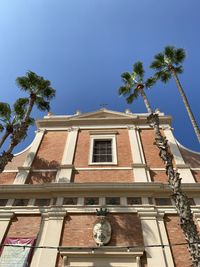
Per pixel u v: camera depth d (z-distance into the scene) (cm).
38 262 1061
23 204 1322
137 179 1424
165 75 2050
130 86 2122
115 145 1705
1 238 1169
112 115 2030
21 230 1201
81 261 1062
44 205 1310
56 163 1589
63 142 1777
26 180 1470
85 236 1155
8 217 1254
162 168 1526
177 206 1079
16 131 1591
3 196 1362
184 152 1689
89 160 1594
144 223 1194
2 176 1532
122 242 1129
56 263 1062
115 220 1214
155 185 1334
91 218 1230
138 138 1767
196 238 962
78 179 1460
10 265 1059
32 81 2023
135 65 2150
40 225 1213
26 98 2006
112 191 1336
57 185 1349
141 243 1124
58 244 1125
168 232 1176
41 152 1694
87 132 1852
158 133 1442
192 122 1530
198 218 1223
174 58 2048
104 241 1123
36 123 1955
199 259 909
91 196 1328
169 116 1928
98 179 1456
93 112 2036
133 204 1283
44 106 2070
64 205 1280
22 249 1112
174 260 1065
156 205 1286
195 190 1335
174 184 1148
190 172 1477
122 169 1516
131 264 1051
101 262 1058
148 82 2081
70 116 2019
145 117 1928
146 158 1609
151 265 1034
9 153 1461
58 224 1200
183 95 1706
